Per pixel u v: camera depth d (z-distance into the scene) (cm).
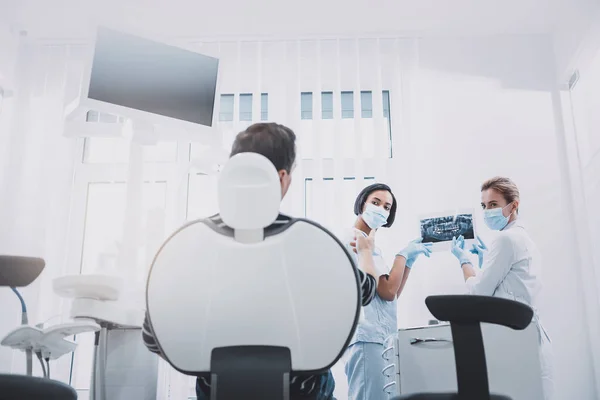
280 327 111
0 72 357
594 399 320
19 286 176
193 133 241
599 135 327
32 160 362
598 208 330
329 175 355
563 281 337
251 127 139
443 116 366
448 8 355
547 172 355
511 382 210
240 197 109
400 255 297
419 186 354
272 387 110
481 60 376
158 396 315
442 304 121
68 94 370
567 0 343
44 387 132
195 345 112
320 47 378
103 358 194
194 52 244
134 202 226
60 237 348
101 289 172
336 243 112
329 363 113
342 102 373
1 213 351
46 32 377
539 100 368
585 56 335
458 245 303
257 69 372
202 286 111
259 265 110
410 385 228
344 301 112
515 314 118
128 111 224
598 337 324
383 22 369
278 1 348
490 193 316
